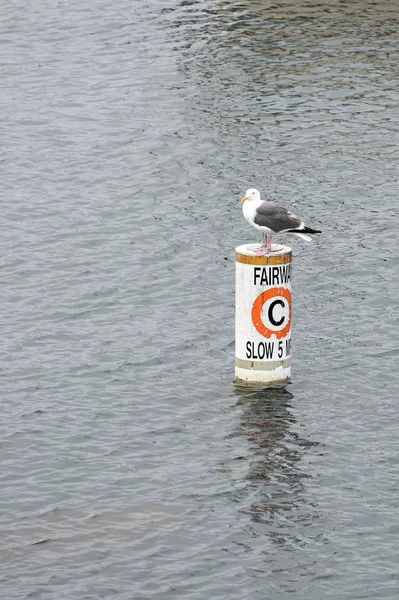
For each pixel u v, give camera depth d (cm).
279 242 3083
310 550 1839
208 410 2306
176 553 1834
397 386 2381
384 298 2770
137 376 2444
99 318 2723
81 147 3738
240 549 1845
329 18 4688
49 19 4869
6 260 3016
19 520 1922
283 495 1995
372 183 3422
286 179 3466
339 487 2016
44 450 2147
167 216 3269
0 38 4703
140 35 4662
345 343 2569
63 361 2508
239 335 2408
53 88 4219
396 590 1742
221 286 2870
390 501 1970
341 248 3038
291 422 2252
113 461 2112
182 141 3747
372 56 4319
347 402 2325
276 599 1725
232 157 3625
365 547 1844
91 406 2317
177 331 2650
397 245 3044
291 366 2480
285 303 2386
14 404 2317
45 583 1761
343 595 1733
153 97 4094
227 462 2108
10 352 2547
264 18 4722
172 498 1989
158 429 2230
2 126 3903
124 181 3500
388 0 4838
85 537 1875
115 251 3070
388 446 2152
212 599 1727
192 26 4706
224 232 3166
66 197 3406
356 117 3859
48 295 2839
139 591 1745
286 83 4125
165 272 2952
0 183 3497
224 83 4159
